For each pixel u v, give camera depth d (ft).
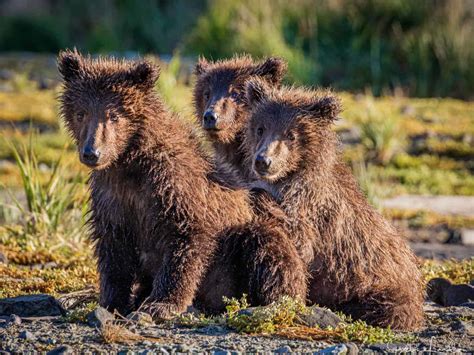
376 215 44.55
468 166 86.38
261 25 120.37
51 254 54.34
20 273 50.03
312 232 42.27
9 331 36.81
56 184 59.98
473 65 114.62
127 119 39.42
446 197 78.74
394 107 102.32
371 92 114.42
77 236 57.82
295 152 43.83
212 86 54.85
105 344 35.14
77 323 38.11
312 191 42.70
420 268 51.08
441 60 115.44
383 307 40.88
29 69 124.06
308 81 114.01
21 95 105.50
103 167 38.75
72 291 46.09
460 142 91.25
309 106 44.86
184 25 154.20
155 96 40.68
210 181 41.16
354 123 94.22
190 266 39.55
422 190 80.18
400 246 44.75
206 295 41.60
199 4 158.81
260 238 40.78
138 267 41.78
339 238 42.68
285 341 36.24
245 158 48.19
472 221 71.10
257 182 45.27
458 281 50.57
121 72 40.11
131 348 34.58
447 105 105.70
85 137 38.88
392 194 78.43
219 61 59.36
